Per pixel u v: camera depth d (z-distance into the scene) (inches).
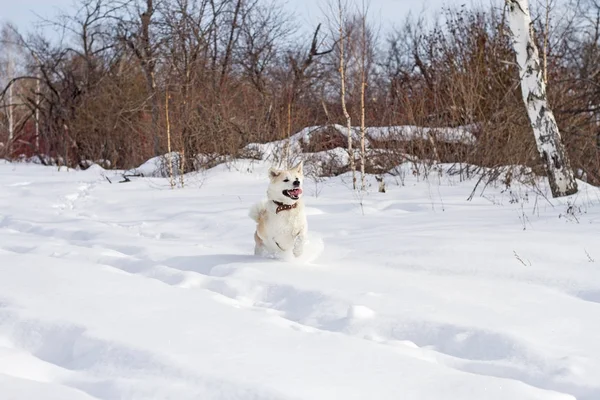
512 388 132.8
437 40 702.5
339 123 711.1
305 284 223.6
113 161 975.0
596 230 301.4
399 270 257.4
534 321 182.4
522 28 427.8
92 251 291.3
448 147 609.3
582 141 539.5
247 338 158.6
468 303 201.0
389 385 132.3
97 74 1022.4
